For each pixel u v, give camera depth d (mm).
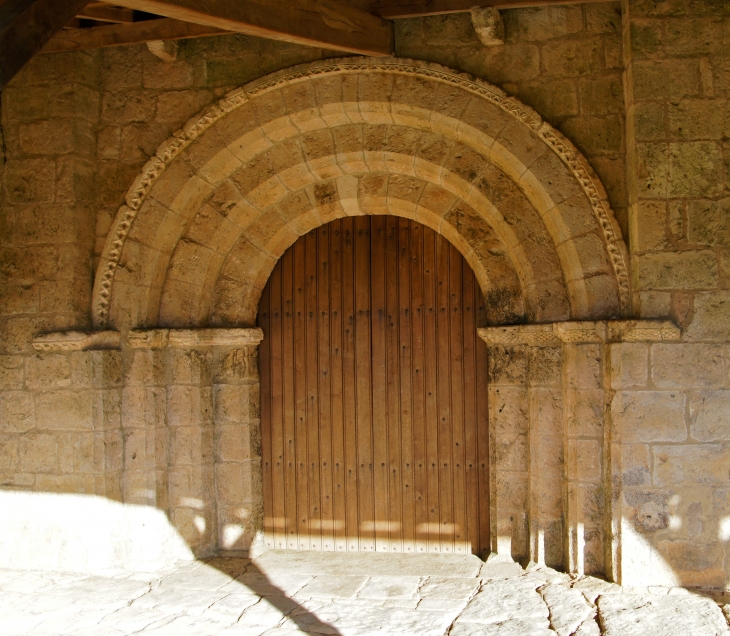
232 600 4398
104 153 5133
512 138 4664
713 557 4293
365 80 4809
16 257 5031
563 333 4562
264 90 4891
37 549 4957
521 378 4973
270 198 5305
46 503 4949
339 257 5547
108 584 4672
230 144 4984
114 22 4902
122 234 5055
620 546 4379
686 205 4340
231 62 4984
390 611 4195
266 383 5582
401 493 5406
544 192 4633
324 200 5383
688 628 3826
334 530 5473
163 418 5176
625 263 4508
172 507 5207
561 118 4629
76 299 4977
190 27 4832
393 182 5281
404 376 5430
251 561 5180
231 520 5336
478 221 5129
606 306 4578
